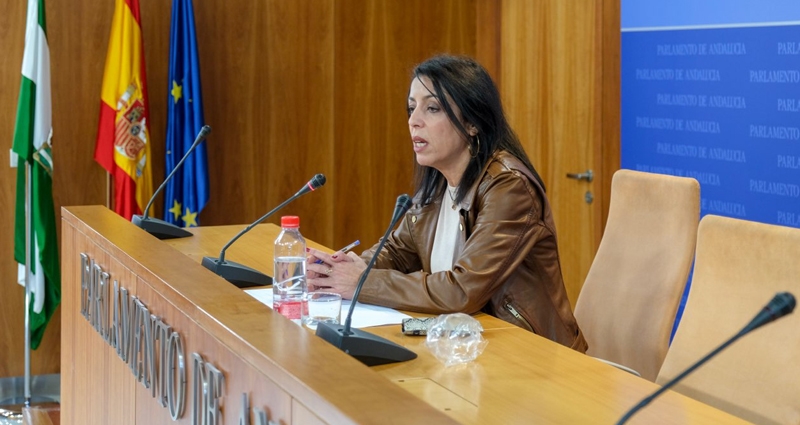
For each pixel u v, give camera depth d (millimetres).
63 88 4809
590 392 1767
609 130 4914
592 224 5055
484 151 2492
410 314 2354
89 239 2920
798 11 3822
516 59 5555
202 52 5180
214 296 1976
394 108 5621
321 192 5512
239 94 5277
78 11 4797
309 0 5367
